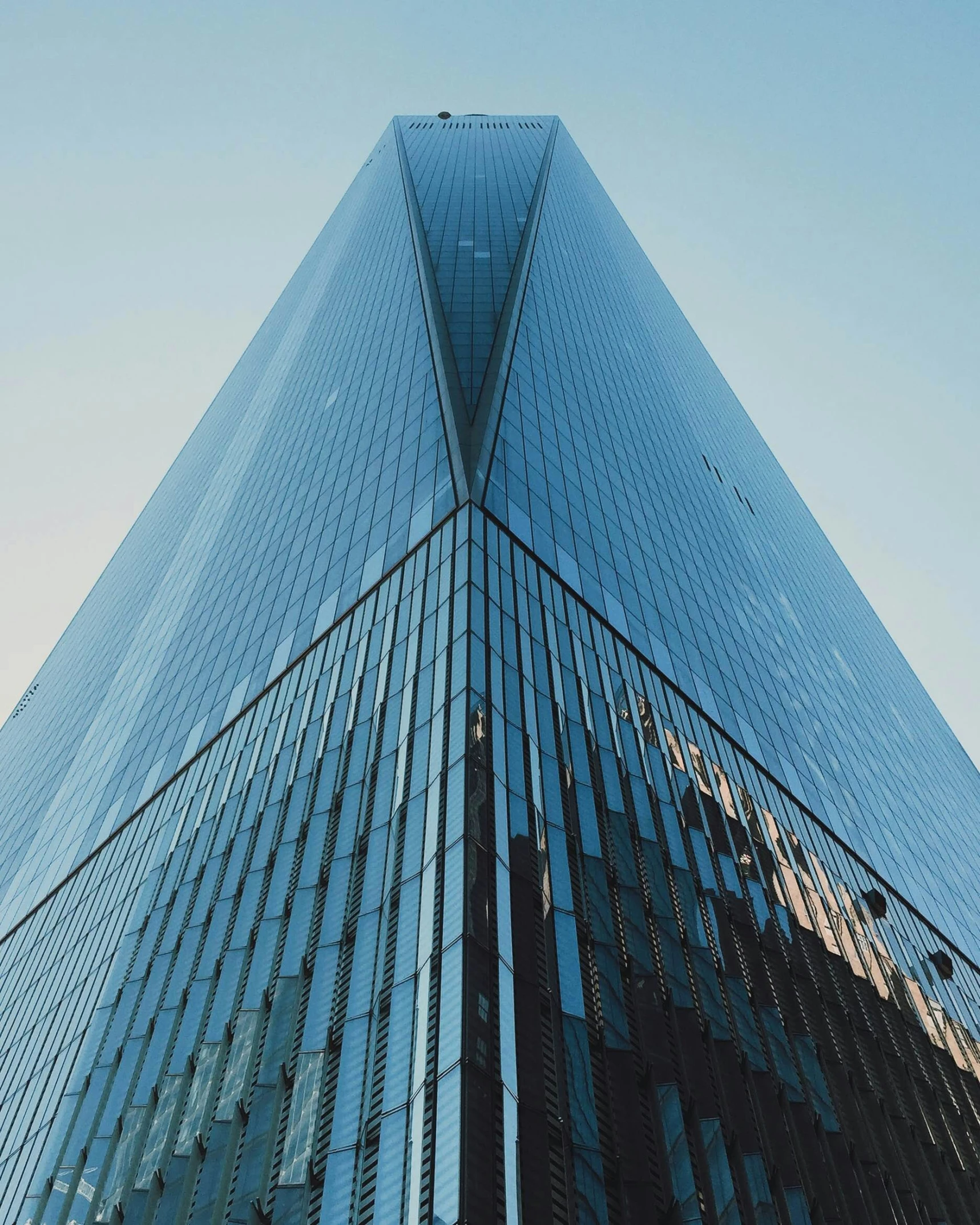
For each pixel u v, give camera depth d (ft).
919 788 313.53
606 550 183.32
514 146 472.44
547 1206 66.13
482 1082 69.00
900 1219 103.60
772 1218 84.64
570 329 278.26
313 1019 89.20
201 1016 105.70
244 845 130.00
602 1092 79.10
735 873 133.69
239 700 177.47
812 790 199.21
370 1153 71.15
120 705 264.11
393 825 101.30
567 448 202.59
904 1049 141.08
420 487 167.12
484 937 79.87
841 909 162.20
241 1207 76.74
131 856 168.25
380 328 276.00
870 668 387.14
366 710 126.62
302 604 182.19
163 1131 94.48
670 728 152.25
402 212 362.53
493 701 107.76
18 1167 117.91
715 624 218.38
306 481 240.53
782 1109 99.76
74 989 145.89
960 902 245.45
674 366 416.05
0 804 327.88
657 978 98.32
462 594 123.34
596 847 106.52
